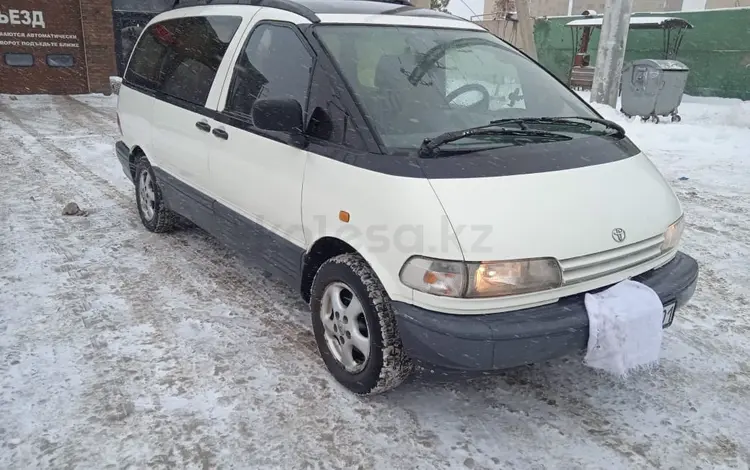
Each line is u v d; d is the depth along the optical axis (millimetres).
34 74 13664
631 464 2717
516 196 2736
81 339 3621
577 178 2949
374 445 2805
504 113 3543
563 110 3752
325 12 3633
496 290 2594
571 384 3320
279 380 3281
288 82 3508
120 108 5758
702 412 3086
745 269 4883
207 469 2629
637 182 3148
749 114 11078
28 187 6699
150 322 3854
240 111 3881
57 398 3064
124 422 2902
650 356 2826
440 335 2607
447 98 3383
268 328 3826
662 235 3068
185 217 4809
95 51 14109
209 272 4652
